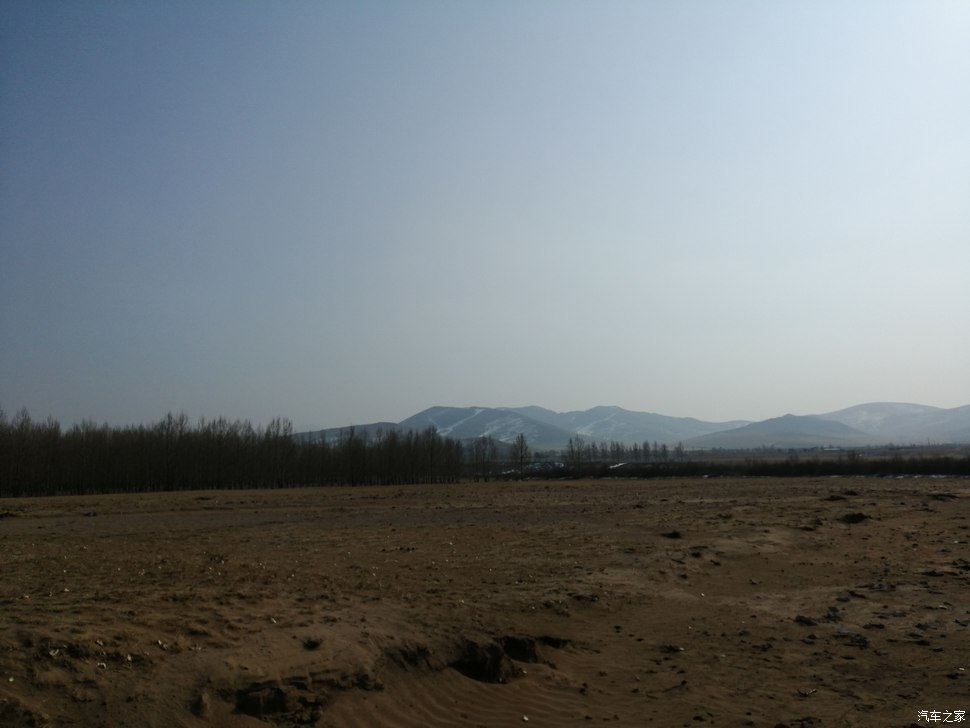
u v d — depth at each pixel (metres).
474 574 18.94
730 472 101.50
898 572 20.50
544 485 84.75
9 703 7.86
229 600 12.84
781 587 19.08
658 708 10.47
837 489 57.75
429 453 107.69
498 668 11.60
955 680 11.48
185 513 44.91
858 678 11.72
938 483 65.88
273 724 8.85
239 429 99.25
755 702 10.66
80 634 9.65
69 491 82.00
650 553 23.00
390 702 9.95
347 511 44.69
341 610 13.03
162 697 8.67
